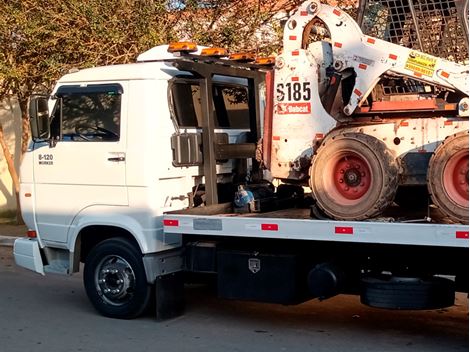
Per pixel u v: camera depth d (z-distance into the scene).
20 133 17.22
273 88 7.44
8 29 11.70
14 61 12.09
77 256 7.92
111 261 7.78
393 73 6.94
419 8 7.08
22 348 6.82
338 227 6.38
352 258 6.81
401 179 6.68
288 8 11.76
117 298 7.75
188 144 7.66
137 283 7.57
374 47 6.97
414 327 7.36
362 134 6.64
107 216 7.61
